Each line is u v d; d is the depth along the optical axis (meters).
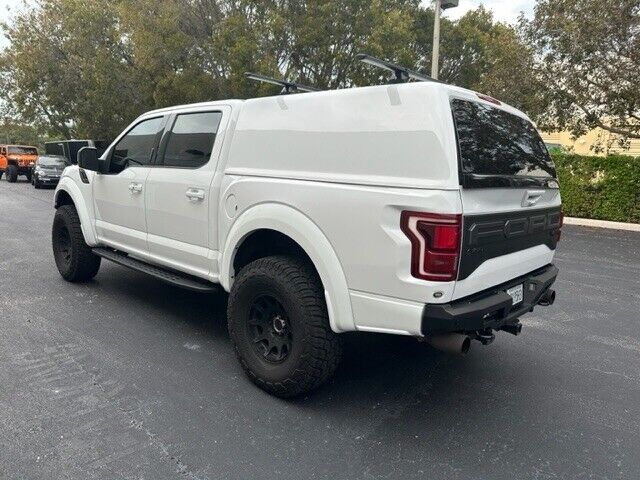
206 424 2.96
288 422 3.02
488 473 2.60
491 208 2.84
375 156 2.79
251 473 2.53
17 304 5.01
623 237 11.23
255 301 3.32
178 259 4.17
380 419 3.09
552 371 3.90
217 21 20.27
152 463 2.58
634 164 13.23
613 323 5.12
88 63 24.56
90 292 5.47
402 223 2.64
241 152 3.56
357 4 18.44
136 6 20.36
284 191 3.16
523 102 14.30
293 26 18.77
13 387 3.32
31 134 58.84
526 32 13.67
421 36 21.64
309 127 3.12
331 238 2.93
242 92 18.95
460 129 2.69
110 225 4.97
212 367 3.72
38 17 27.08
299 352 3.07
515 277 3.29
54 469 2.50
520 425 3.08
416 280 2.62
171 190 4.09
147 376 3.54
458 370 3.85
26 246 8.05
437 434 2.95
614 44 12.00
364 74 18.89
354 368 3.83
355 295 2.86
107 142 23.39
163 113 4.41
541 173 3.62
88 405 3.12
